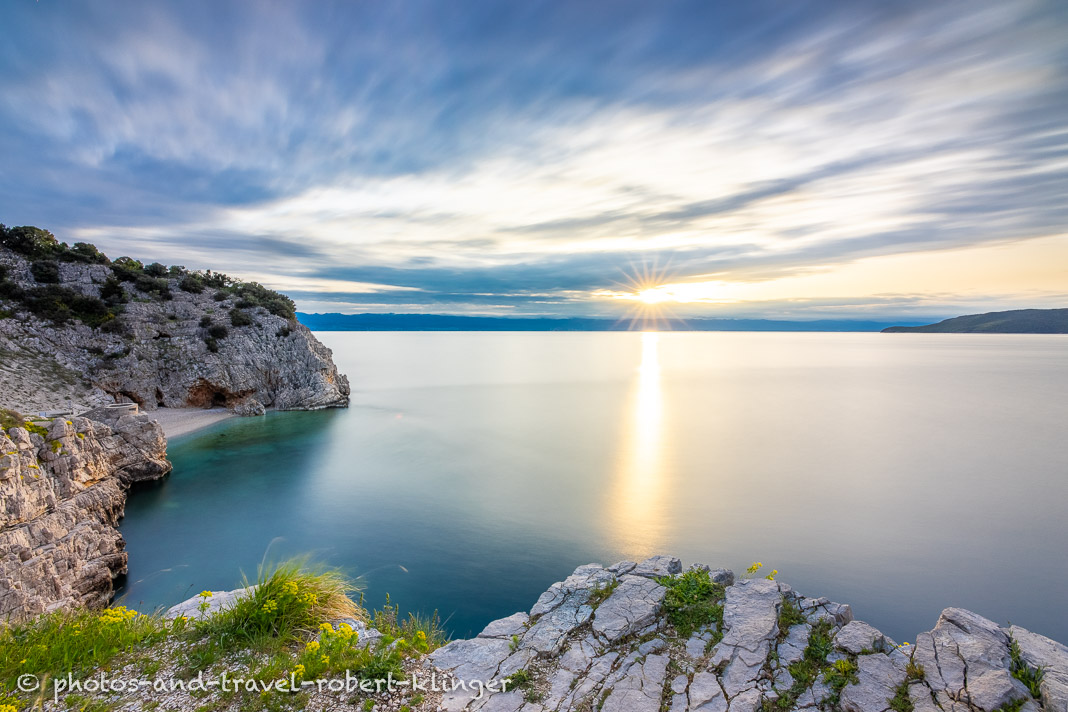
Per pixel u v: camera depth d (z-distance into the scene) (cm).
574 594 997
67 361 6397
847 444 8131
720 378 18388
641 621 891
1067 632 3262
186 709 653
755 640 804
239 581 3133
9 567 2191
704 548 4175
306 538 3900
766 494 5581
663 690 723
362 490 5088
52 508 2747
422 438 7512
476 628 2797
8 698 663
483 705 700
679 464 6731
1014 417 10762
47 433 3203
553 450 7262
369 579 3331
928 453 7612
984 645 725
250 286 9812
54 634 800
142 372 7000
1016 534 4644
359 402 10338
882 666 715
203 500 4400
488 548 3891
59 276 7325
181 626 841
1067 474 6556
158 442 4812
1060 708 599
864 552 4219
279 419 7844
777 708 673
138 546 3491
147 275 8550
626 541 4191
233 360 7825
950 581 3791
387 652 796
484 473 5938
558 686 741
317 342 9725
